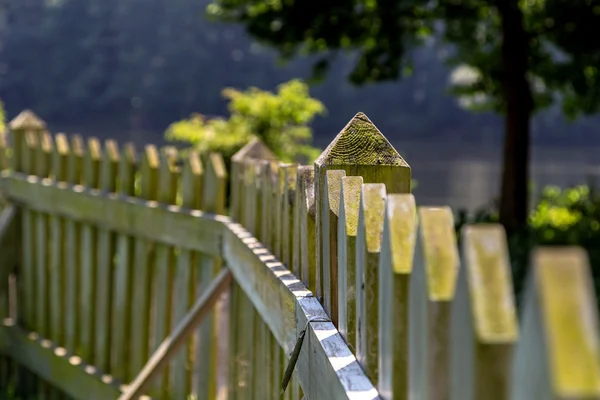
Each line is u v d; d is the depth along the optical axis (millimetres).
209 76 88562
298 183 3215
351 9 13719
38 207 6820
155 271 5543
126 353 5703
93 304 6152
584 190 15883
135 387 4652
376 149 2781
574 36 13625
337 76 92312
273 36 14344
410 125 95938
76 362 6215
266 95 10281
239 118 10148
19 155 7328
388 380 1838
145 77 88562
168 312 5273
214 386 4789
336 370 2111
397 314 1765
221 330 7996
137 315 5566
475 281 1281
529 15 14500
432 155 72438
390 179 2771
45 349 6633
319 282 2789
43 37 91562
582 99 16922
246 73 88875
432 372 1491
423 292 1557
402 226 1810
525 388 1115
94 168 6188
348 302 2305
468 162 62344
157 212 5309
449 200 33719
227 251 4535
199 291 5004
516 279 8203
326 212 2645
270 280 3383
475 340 1259
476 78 18609
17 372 7238
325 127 91875
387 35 14148
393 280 1769
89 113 89125
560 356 1011
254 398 4004
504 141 13516
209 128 9766
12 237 7262
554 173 51344
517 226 12328
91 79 89062
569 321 1025
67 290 6496
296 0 13727
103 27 90875
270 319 3363
